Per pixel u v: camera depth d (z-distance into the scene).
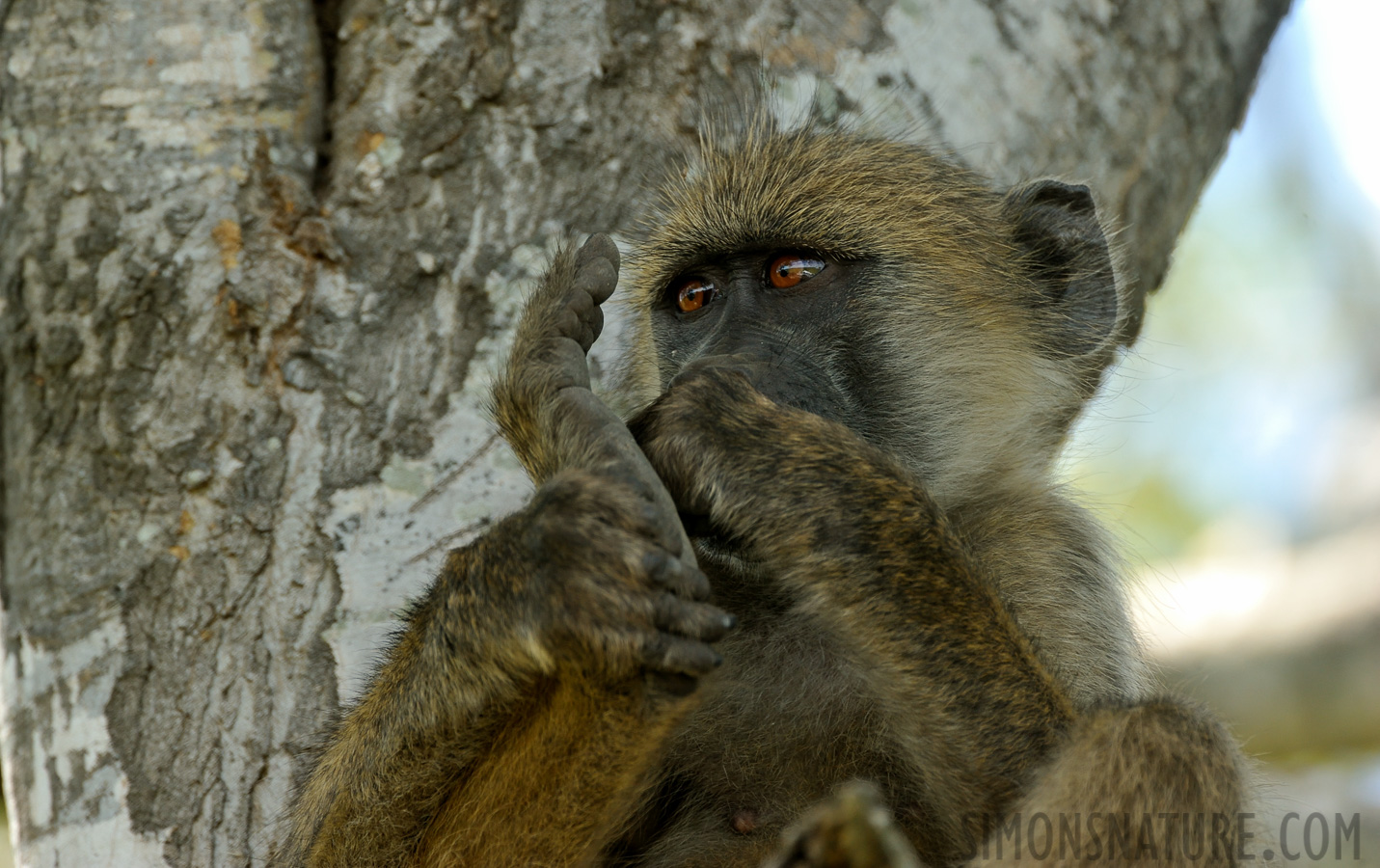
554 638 5.43
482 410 7.86
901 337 8.45
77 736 7.41
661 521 5.48
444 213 8.06
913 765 6.86
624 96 8.56
